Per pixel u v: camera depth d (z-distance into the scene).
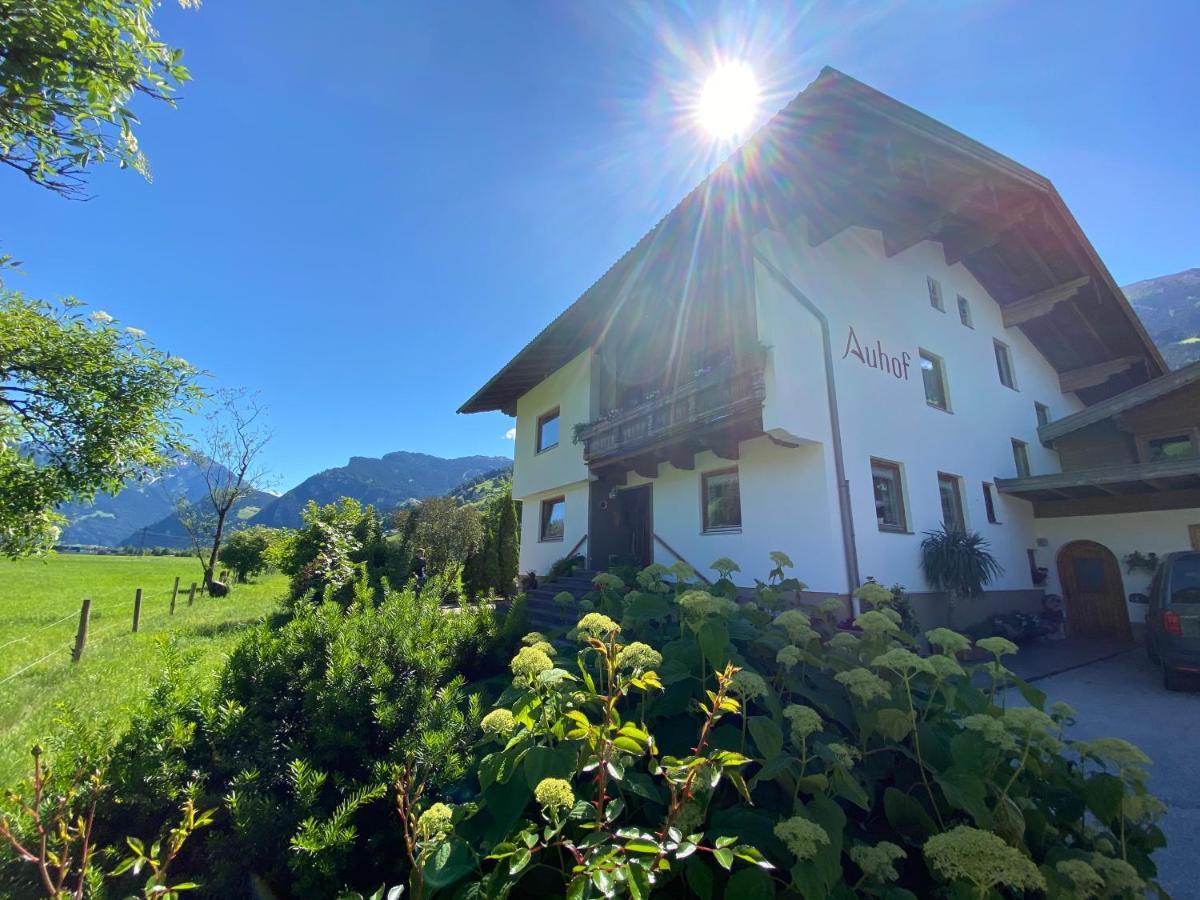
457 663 3.68
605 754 1.56
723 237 9.23
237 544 24.17
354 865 2.08
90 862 1.88
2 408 7.59
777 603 4.16
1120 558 10.73
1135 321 12.62
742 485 9.12
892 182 7.73
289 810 2.16
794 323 8.00
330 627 3.24
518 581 15.05
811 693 2.57
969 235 10.73
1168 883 2.91
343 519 14.86
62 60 3.35
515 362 13.56
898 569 8.31
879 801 2.34
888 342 9.56
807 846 1.52
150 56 3.73
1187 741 4.93
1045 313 12.39
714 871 1.74
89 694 5.73
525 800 1.69
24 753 4.05
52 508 8.41
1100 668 8.07
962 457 10.30
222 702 2.73
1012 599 10.41
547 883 1.68
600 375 12.81
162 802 2.17
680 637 3.17
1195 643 6.38
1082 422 11.27
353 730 2.62
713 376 8.40
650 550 11.29
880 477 8.72
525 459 15.91
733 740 2.21
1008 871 1.48
